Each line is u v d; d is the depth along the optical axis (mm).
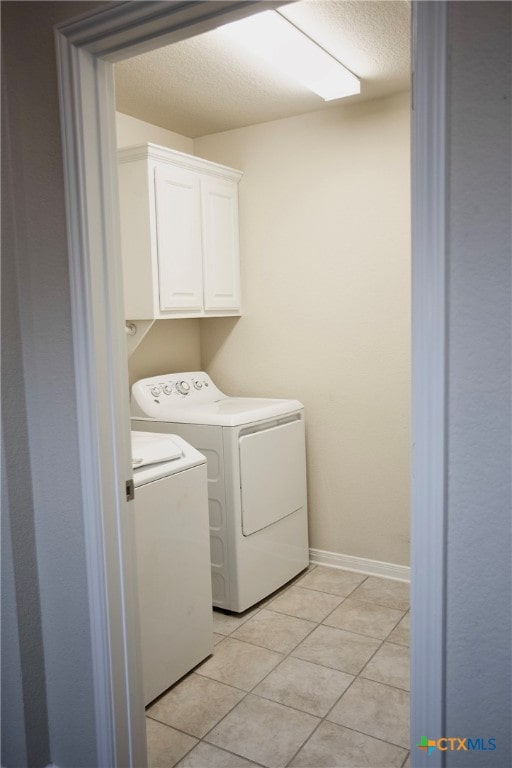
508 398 1078
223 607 2934
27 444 1729
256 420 2953
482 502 1119
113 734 1684
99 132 1573
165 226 2949
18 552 1711
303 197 3299
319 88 2709
